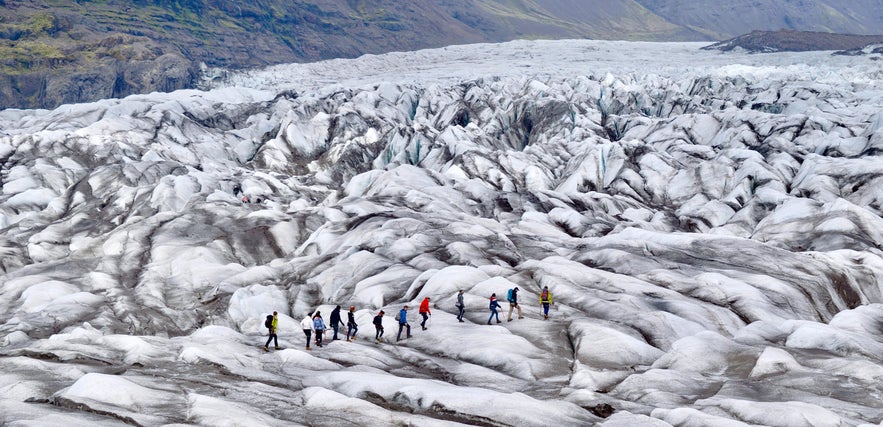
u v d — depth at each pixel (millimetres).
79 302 56312
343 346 34094
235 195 111625
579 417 22703
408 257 57906
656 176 112750
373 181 108875
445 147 139625
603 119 175875
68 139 143750
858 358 28188
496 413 22375
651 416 22391
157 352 29547
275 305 55188
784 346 30969
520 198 95125
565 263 47531
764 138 128750
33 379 23375
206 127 178250
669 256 53156
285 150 162625
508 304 40344
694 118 145250
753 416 21531
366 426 20828
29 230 88000
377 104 198750
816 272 48688
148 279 63156
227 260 70438
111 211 100375
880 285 49812
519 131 175500
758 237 71625
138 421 18984
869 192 87938
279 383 26188
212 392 23422
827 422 20547
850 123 128000
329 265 61094
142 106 183250
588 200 98000
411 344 35406
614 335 32844
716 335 31641
